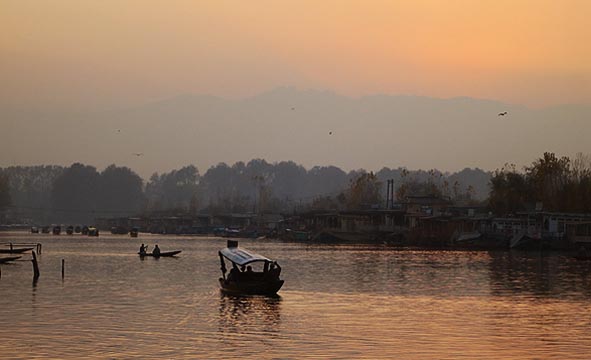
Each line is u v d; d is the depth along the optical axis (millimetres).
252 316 59812
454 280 88125
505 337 52094
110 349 47656
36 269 89188
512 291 77250
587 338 51938
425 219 176750
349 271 100625
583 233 148750
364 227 194625
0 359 45156
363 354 46906
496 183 190625
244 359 45312
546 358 46500
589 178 176250
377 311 62812
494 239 162125
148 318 58750
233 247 81875
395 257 129625
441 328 55062
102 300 69062
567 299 71062
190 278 90875
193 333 52625
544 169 184000
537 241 152750
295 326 55406
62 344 49031
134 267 107938
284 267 107500
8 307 64438
